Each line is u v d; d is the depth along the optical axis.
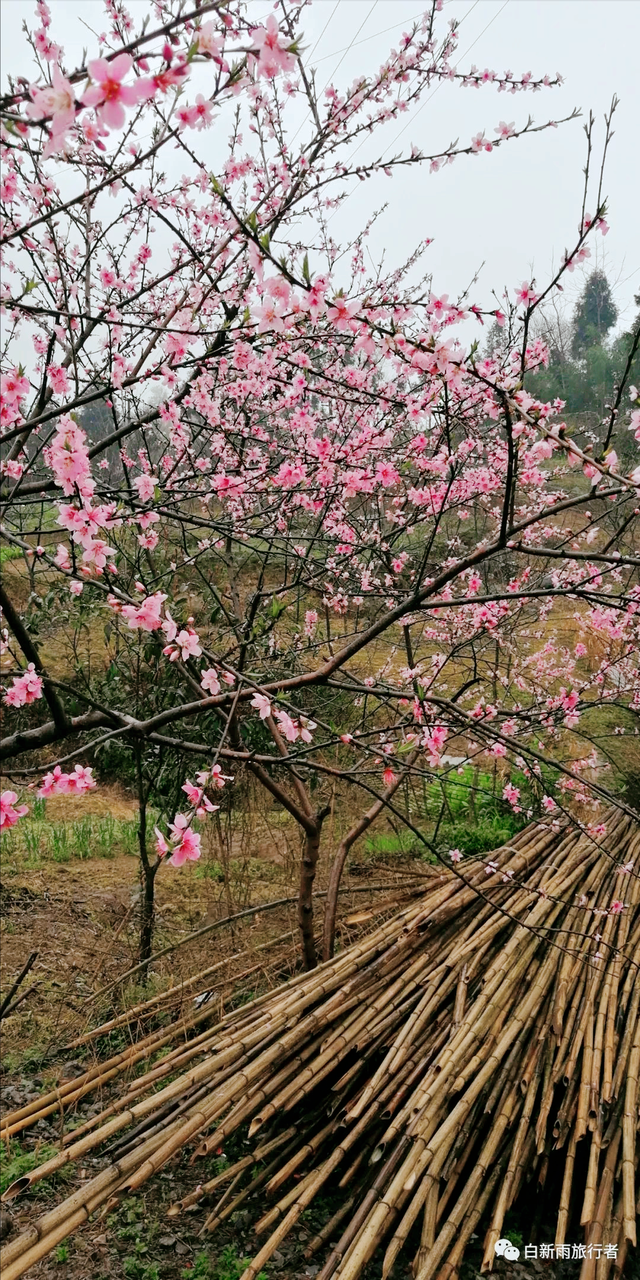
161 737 2.07
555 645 7.97
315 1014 2.86
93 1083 3.03
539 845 3.87
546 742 5.79
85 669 6.20
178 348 2.46
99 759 6.98
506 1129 2.65
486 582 7.20
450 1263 2.24
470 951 3.10
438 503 3.69
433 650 7.52
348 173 2.87
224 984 3.58
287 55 1.37
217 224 3.53
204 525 2.98
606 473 1.68
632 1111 2.54
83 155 2.91
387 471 3.37
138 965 3.67
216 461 4.51
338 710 5.50
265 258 1.65
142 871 4.61
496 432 4.25
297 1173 2.65
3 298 2.07
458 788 6.04
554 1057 2.73
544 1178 2.52
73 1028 3.58
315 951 3.55
